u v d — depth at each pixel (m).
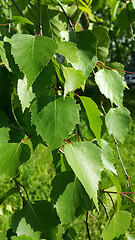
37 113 0.33
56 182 0.37
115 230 0.43
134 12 0.66
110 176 0.40
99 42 0.45
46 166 1.57
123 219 0.44
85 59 0.38
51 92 0.40
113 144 1.84
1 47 0.32
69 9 0.50
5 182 1.32
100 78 0.41
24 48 0.31
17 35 0.31
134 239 0.48
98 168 0.34
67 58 0.33
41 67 0.30
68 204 0.36
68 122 0.33
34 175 1.46
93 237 1.09
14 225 0.36
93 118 0.37
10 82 0.37
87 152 0.34
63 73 0.34
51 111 0.33
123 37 2.12
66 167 0.44
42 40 0.31
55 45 0.31
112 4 0.65
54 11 0.47
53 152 0.34
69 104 0.34
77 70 0.34
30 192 1.32
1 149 0.34
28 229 0.36
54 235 0.37
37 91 0.33
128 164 1.62
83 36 0.39
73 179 0.37
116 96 0.41
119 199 0.40
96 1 0.72
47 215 0.38
